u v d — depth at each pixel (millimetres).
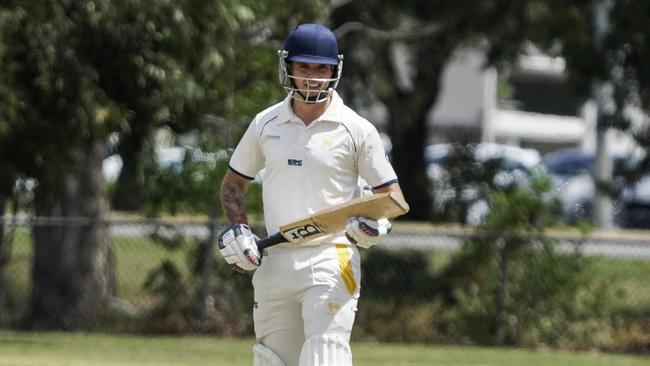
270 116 22516
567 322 46312
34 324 48688
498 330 46156
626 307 48094
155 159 46438
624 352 45594
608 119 53688
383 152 22312
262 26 47062
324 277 21906
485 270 46719
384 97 77688
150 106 43094
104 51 41969
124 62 41812
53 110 41875
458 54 86500
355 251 22453
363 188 22703
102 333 46906
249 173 23094
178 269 46656
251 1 43844
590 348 45938
